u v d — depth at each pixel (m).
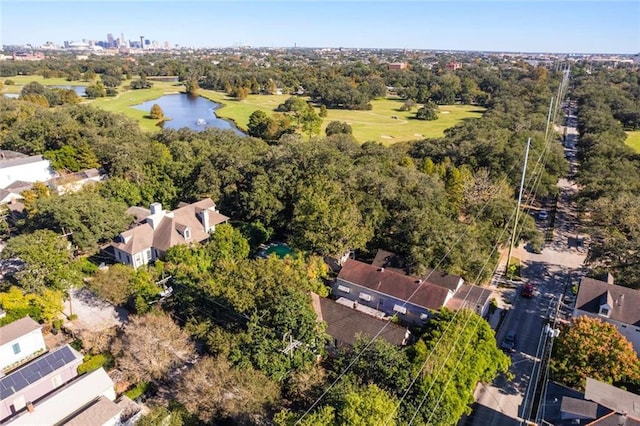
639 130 147.12
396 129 157.50
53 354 41.69
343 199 66.25
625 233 70.38
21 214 74.94
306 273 53.75
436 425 33.91
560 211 92.75
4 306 48.41
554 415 36.94
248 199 72.38
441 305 50.91
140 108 194.38
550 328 46.66
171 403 38.41
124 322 51.94
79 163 98.25
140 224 68.81
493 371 40.75
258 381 36.59
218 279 46.06
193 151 96.06
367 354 38.78
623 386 40.50
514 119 131.38
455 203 77.69
